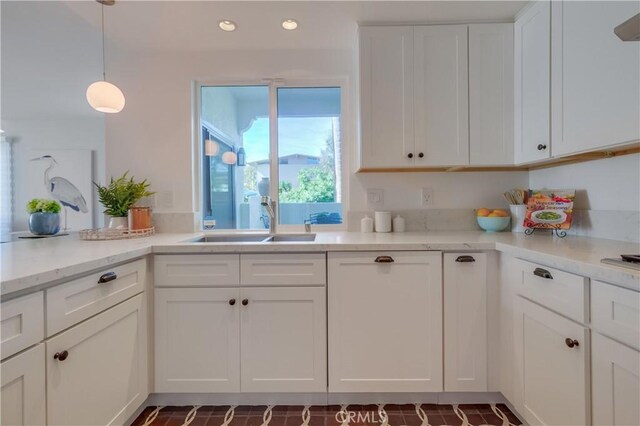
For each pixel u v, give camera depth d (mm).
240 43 2057
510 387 1436
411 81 1792
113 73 2156
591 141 1264
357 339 1547
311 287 1541
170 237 1889
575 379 1044
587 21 1273
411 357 1540
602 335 948
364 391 1548
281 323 1550
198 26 1856
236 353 1558
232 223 2285
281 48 2129
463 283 1521
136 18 1769
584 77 1293
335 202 2246
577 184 1688
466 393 1586
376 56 1798
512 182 2088
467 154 1789
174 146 2166
